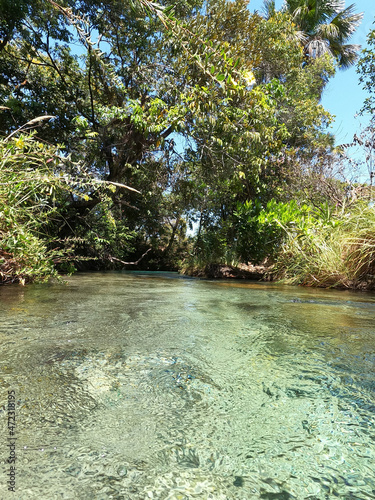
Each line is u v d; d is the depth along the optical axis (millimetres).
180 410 639
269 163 7641
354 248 4141
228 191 7637
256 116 6117
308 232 4551
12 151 2715
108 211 7574
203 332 1263
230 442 536
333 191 6695
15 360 889
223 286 3643
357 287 3906
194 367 874
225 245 6918
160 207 11000
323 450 517
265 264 6137
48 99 7688
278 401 684
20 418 592
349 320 1622
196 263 7055
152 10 2602
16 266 2736
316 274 4270
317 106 10883
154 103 5699
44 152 2869
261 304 2145
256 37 7676
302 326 1436
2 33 6938
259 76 8812
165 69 7055
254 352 1021
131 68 7191
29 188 2791
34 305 1778
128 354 964
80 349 998
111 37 7328
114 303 1939
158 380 780
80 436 542
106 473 452
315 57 13734
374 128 5695
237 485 433
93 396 688
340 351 1049
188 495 412
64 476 444
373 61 7867
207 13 6906
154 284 3602
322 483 441
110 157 7980
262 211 5516
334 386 765
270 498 409
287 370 866
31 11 6953
